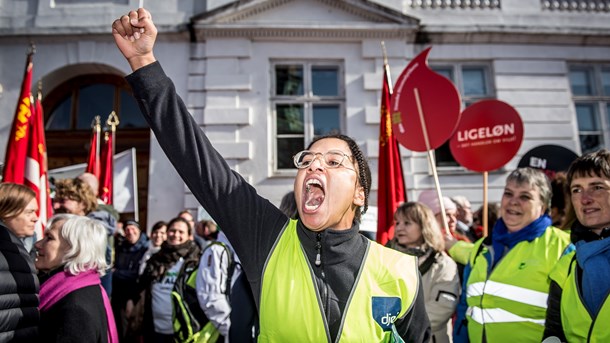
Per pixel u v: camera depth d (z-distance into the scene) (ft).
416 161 22.53
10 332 5.34
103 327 6.41
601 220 6.01
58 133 24.02
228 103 22.34
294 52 23.09
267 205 4.62
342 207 4.37
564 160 13.30
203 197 4.27
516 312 7.06
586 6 25.02
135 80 4.10
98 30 23.00
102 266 6.96
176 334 9.71
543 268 7.04
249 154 21.91
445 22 24.00
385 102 13.20
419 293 4.48
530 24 24.32
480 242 8.43
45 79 23.24
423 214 8.81
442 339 8.17
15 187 7.45
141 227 23.07
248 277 4.42
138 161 23.81
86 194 10.23
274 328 4.07
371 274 4.29
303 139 22.93
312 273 4.18
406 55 23.32
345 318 4.04
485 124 12.66
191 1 23.68
